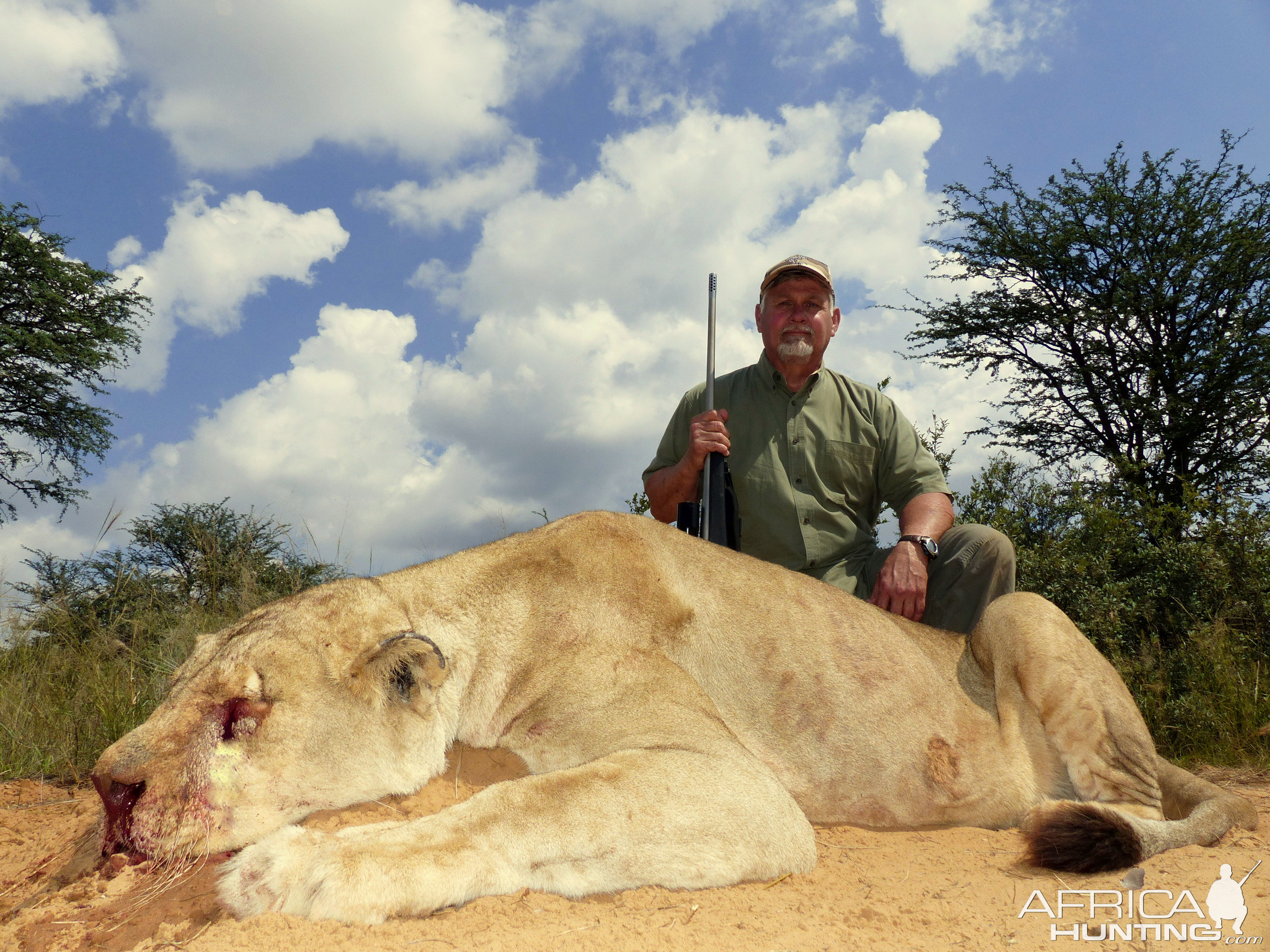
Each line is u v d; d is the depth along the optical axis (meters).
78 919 2.21
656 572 3.23
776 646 3.24
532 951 1.91
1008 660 3.49
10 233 18.12
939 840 3.05
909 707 3.27
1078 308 16.08
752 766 2.71
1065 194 16.61
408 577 3.08
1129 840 2.69
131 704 4.97
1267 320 14.86
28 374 18.66
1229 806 3.31
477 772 2.85
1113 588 7.75
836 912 2.28
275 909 2.08
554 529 3.31
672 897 2.32
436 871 2.15
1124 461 11.56
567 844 2.32
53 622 6.24
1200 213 15.21
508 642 3.01
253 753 2.53
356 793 2.64
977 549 4.70
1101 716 3.35
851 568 5.33
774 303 5.42
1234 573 7.98
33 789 4.25
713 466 4.81
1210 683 6.26
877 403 5.48
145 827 2.39
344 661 2.71
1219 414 14.43
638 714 2.83
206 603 6.77
